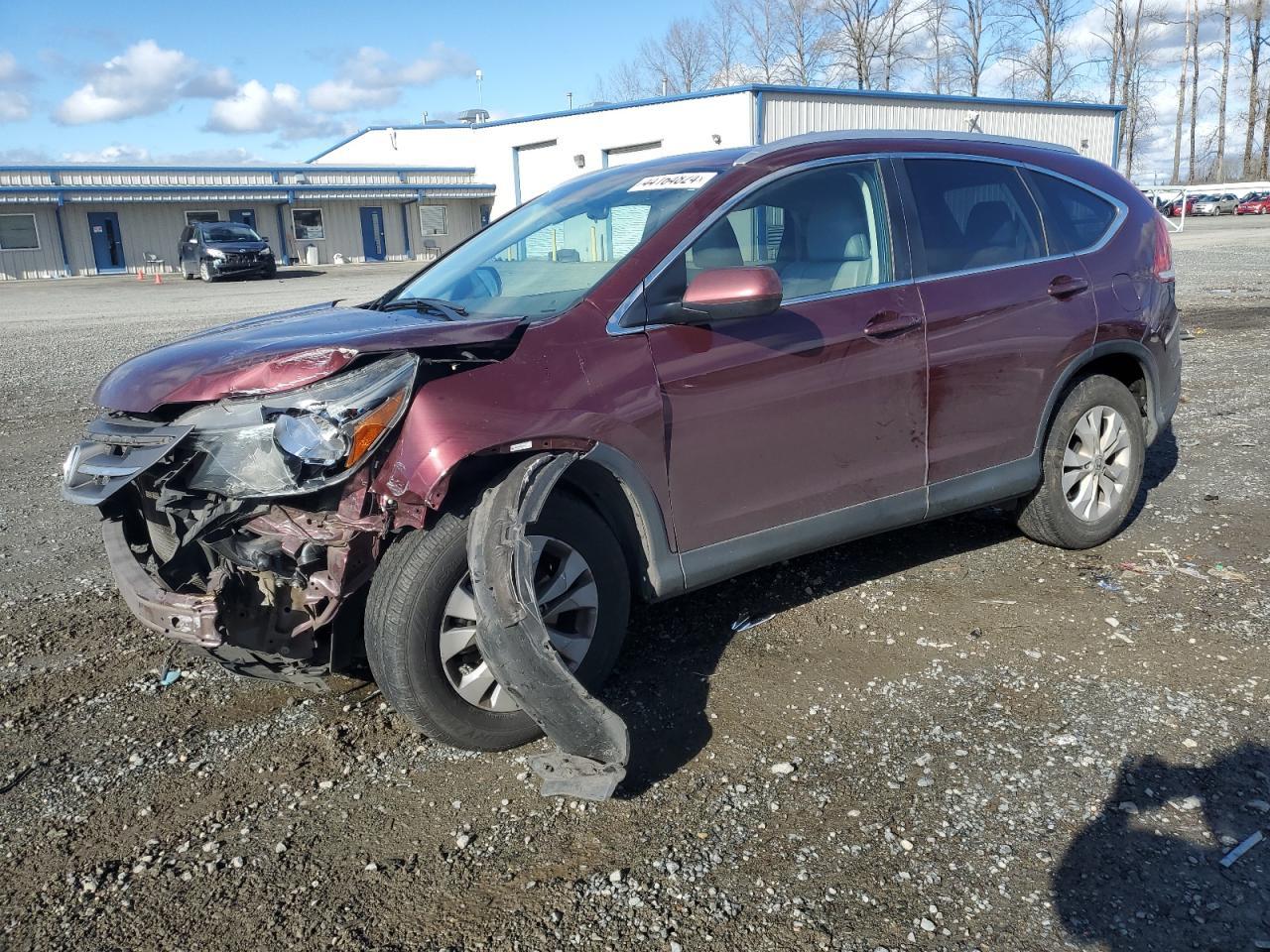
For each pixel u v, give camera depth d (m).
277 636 2.95
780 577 4.45
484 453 2.88
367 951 2.34
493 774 3.05
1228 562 4.45
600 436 3.11
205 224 32.62
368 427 2.79
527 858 2.65
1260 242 27.05
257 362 2.93
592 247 3.66
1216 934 2.31
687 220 3.46
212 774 3.08
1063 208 4.50
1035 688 3.41
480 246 4.25
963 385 4.00
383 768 3.10
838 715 3.29
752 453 3.49
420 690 2.95
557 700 2.76
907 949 2.29
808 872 2.55
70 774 3.10
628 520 3.37
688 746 3.14
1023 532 4.68
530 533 3.04
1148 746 3.04
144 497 3.44
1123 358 4.70
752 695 3.43
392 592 2.90
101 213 38.44
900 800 2.83
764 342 3.46
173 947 2.37
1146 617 3.93
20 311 21.70
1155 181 56.12
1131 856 2.57
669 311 3.32
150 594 2.95
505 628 2.74
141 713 3.48
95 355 13.06
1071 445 4.51
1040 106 31.55
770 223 3.64
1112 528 4.66
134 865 2.67
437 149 48.00
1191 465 6.03
